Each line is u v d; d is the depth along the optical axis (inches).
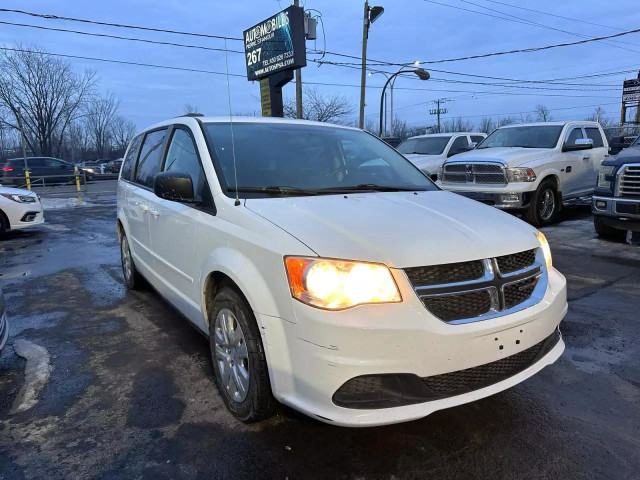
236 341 108.6
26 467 95.4
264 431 106.3
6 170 1000.9
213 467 95.0
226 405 115.0
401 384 87.7
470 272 93.7
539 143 385.1
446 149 493.4
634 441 102.3
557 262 257.1
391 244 91.8
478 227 103.9
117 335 163.9
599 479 90.7
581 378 130.3
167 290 152.9
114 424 110.3
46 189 954.7
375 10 839.7
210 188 122.7
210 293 121.3
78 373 136.0
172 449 100.7
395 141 749.9
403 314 86.3
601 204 292.0
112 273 252.2
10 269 265.0
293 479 91.4
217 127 141.9
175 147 154.3
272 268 94.4
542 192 354.6
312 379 88.3
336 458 97.1
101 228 426.3
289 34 584.7
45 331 168.7
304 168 135.0
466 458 96.8
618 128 1028.5
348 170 142.0
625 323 169.6
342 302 86.8
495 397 120.0
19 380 133.0
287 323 91.2
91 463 96.5
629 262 254.8
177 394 123.5
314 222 99.6
